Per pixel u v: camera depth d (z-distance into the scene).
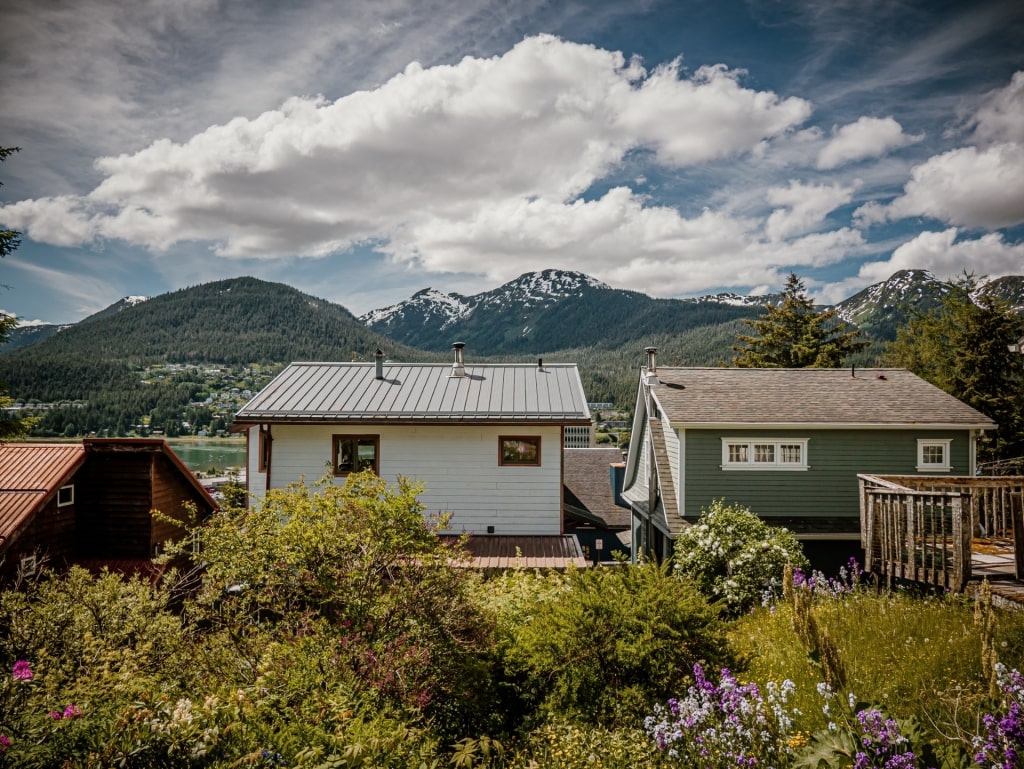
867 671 5.92
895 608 7.69
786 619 8.02
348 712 5.01
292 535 7.25
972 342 33.81
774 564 12.75
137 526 16.62
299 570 7.20
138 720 4.32
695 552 13.83
